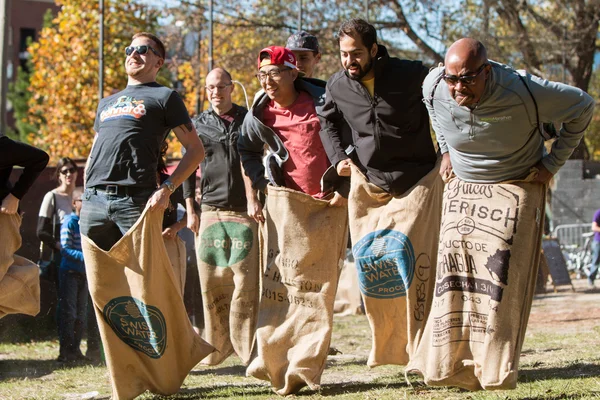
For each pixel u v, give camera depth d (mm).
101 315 6289
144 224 6219
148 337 6328
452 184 5871
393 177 6449
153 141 6434
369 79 6242
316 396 6328
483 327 5617
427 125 6410
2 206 6488
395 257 6477
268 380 6574
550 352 8492
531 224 5637
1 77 14789
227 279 8531
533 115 5387
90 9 24609
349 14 26062
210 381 7504
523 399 5797
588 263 23953
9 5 14914
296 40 8086
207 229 8562
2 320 11305
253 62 26906
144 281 6238
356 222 6570
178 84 31969
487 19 25719
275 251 6707
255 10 26906
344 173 6469
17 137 39469
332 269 6656
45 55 25406
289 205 6617
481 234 5652
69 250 9773
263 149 7113
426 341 5855
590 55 27172
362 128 6367
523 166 5641
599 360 7516
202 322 10289
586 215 26391
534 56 26562
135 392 6328
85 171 6574
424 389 6352
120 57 24625
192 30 26531
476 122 5477
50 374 8516
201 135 8516
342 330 12172
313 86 6766
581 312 13195
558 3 26609
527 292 5660
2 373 8688
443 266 5773
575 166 26469
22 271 6684
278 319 6613
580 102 5375
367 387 6660
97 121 6598
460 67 5234
